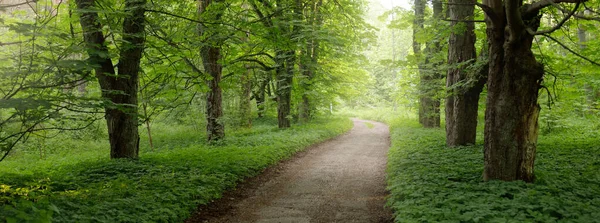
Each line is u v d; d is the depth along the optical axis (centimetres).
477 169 896
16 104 585
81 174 1002
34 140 1903
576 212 529
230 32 1091
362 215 746
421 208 607
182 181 883
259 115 3378
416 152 1317
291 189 997
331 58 2484
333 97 3291
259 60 2208
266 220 728
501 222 495
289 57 2112
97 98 704
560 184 718
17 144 1803
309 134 2158
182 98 1861
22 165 1488
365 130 3008
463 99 1347
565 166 928
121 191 758
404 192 741
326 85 2700
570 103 1966
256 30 1102
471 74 1190
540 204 569
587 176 809
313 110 3278
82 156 1691
